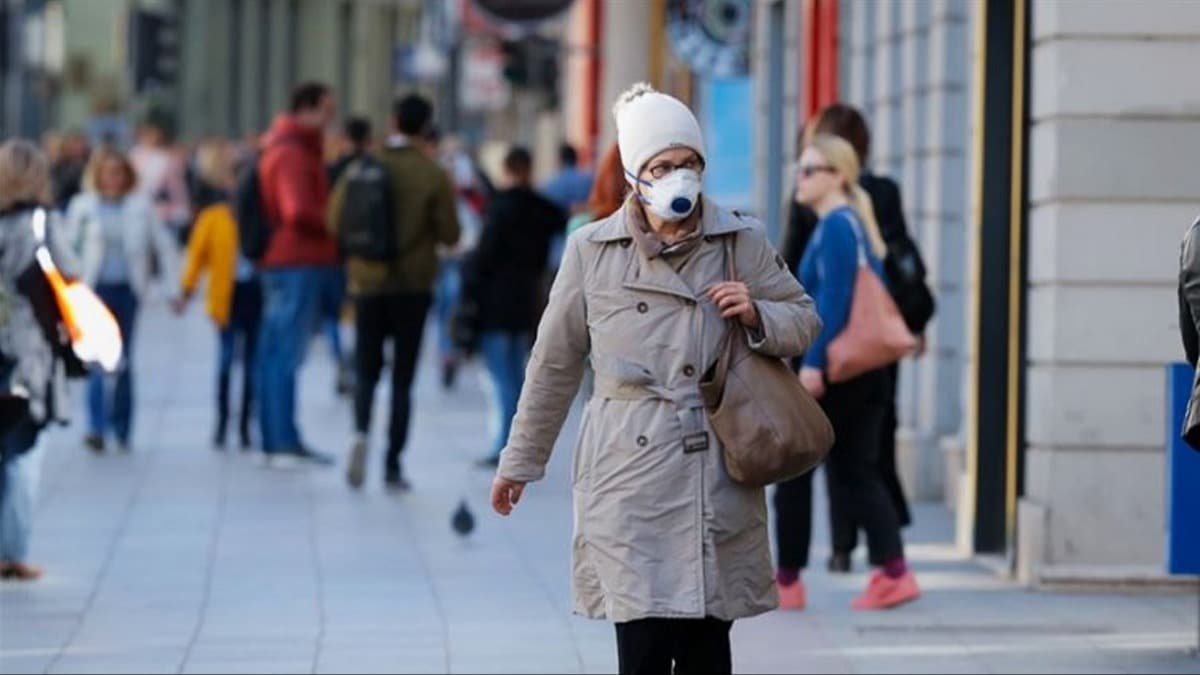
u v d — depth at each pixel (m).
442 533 32.69
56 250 27.23
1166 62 27.16
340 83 166.25
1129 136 27.19
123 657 24.09
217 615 26.48
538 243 40.12
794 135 47.16
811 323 17.69
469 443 44.38
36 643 24.83
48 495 36.25
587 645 24.81
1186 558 22.77
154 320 77.25
